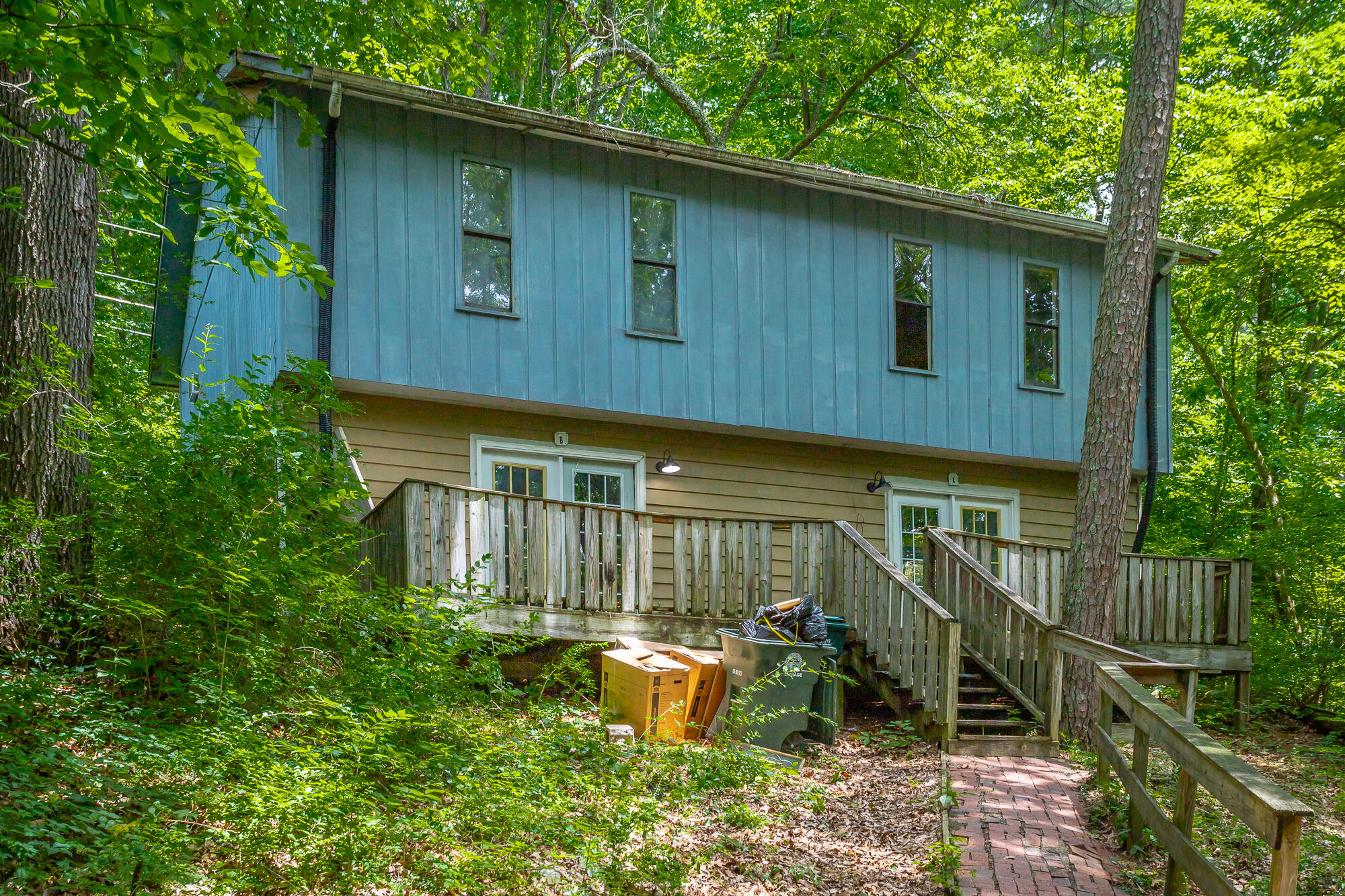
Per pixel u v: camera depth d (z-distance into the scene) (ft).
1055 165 72.33
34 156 26.14
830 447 46.39
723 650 31.71
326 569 25.98
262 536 23.67
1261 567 49.88
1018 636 34.30
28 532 23.73
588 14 64.59
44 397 25.23
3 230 25.70
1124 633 41.01
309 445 26.50
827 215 44.96
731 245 42.88
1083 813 24.53
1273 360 68.28
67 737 18.71
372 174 36.88
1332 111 61.57
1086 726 33.40
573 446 41.29
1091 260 50.49
